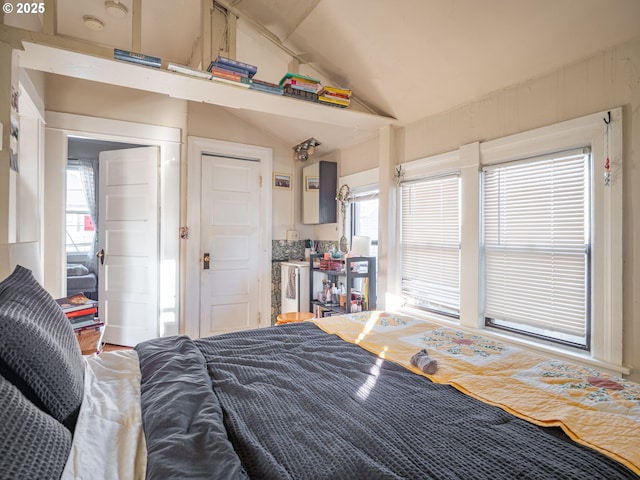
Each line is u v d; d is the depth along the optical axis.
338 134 3.54
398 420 1.03
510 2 1.71
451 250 2.62
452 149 2.56
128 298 3.57
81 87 3.13
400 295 3.04
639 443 0.89
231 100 2.47
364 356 1.56
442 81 2.35
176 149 3.57
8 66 1.71
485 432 0.97
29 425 0.71
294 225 4.30
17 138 1.88
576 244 1.91
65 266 3.05
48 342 0.94
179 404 1.00
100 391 1.14
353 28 2.22
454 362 1.47
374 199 3.41
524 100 2.11
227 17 2.35
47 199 2.97
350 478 0.78
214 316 3.81
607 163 1.73
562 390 1.20
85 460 0.77
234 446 0.90
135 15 2.00
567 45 1.80
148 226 3.53
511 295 2.23
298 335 1.87
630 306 1.67
